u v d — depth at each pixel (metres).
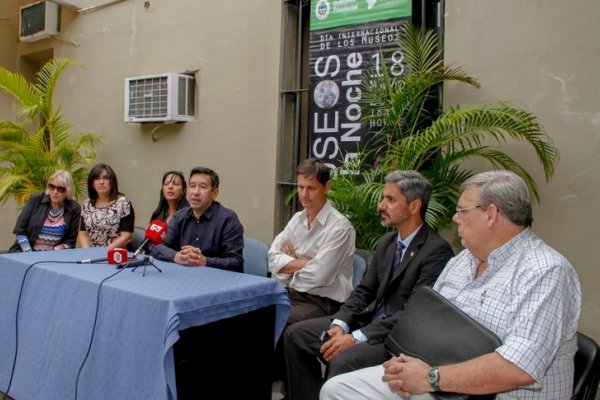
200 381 2.16
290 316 2.70
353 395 1.94
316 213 2.92
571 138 3.02
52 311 2.39
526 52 3.16
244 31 4.48
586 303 2.98
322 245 2.85
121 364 2.02
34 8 6.02
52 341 2.34
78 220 4.10
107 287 2.15
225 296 2.11
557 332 1.52
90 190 4.02
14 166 5.41
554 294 1.54
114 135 5.50
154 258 2.90
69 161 5.30
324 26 3.94
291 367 2.48
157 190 5.15
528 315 1.54
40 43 6.32
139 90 4.98
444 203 3.18
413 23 3.69
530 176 3.10
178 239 3.14
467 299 1.82
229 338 2.28
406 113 3.31
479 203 1.74
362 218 3.23
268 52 4.33
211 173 3.08
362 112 3.70
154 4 5.13
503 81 3.24
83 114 5.82
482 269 1.88
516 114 2.84
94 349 2.14
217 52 4.67
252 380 2.39
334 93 3.90
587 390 1.61
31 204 4.04
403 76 3.46
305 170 2.85
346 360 2.18
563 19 3.04
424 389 1.66
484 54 3.31
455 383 1.58
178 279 2.31
